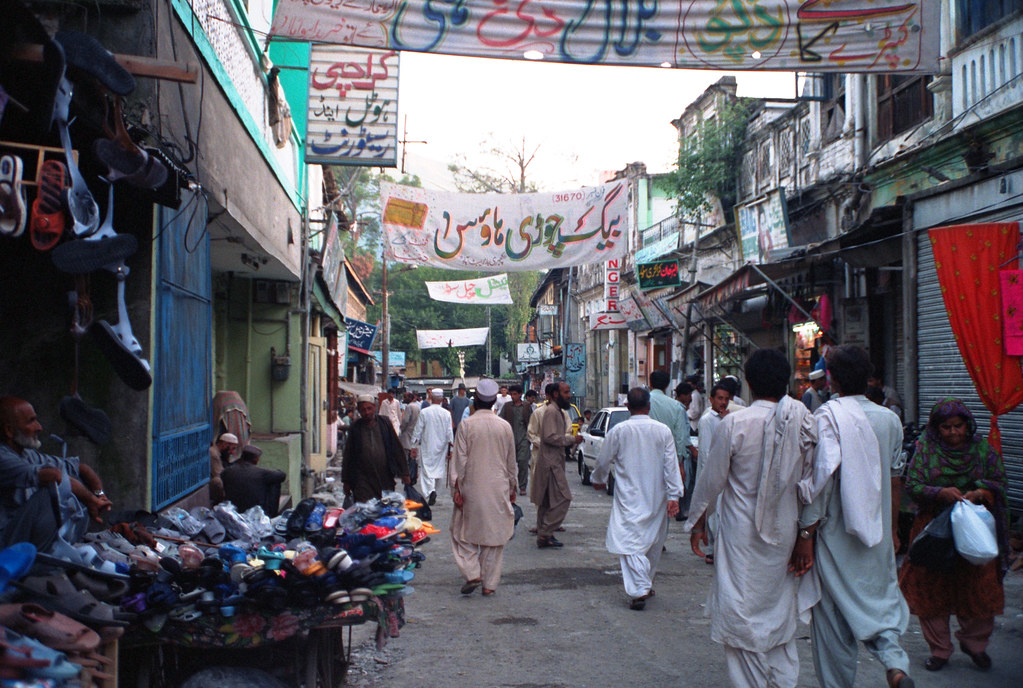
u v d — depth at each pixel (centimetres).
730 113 2047
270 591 388
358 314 3653
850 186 1448
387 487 920
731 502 442
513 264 1420
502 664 546
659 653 567
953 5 1165
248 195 900
